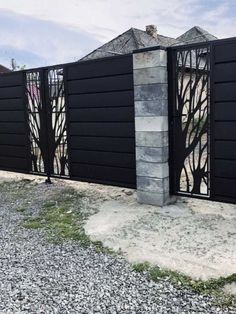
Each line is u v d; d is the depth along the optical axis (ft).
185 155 14.82
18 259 10.96
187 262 9.93
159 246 11.07
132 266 10.07
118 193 18.01
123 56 15.76
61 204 16.60
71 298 8.63
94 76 17.12
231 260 9.82
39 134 20.68
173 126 14.97
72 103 18.42
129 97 15.92
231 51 12.62
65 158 19.56
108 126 17.02
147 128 15.11
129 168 16.52
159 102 14.57
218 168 13.65
